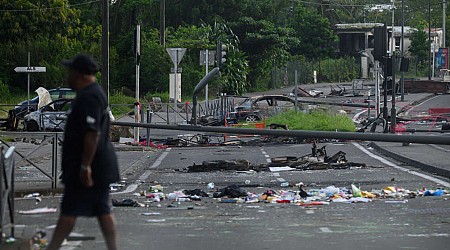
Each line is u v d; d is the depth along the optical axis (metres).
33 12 142.12
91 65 19.28
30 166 47.53
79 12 149.75
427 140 40.78
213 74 54.41
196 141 75.81
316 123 84.62
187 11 180.50
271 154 62.59
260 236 25.45
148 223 28.08
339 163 51.50
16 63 140.12
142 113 77.50
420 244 24.02
